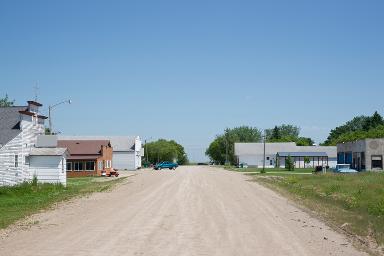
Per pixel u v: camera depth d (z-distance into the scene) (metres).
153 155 157.12
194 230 16.72
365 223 18.69
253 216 21.00
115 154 105.44
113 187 42.56
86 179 60.88
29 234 16.00
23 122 43.72
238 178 58.03
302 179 49.81
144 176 65.50
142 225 17.97
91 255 12.40
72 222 19.05
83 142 78.75
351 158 78.94
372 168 69.88
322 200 29.30
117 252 12.78
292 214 21.89
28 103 44.94
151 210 23.33
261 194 33.88
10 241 14.62
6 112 44.53
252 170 93.56
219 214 21.66
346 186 36.53
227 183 47.31
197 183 47.16
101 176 71.50
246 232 16.36
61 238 15.09
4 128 43.00
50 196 32.81
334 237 15.49
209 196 31.89
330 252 13.00
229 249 13.27
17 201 28.75
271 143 128.75
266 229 17.11
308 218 20.42
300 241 14.69
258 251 13.02
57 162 45.47
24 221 19.52
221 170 93.81
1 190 34.09
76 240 14.68
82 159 75.06
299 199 30.03
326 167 85.06
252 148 127.69
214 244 14.03
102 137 107.75
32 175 45.16
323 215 21.56
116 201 28.67
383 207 22.70
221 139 173.00
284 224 18.48
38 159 45.44
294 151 124.69
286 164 94.56
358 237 15.53
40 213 22.58
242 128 183.38
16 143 42.38
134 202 27.81
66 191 37.62
